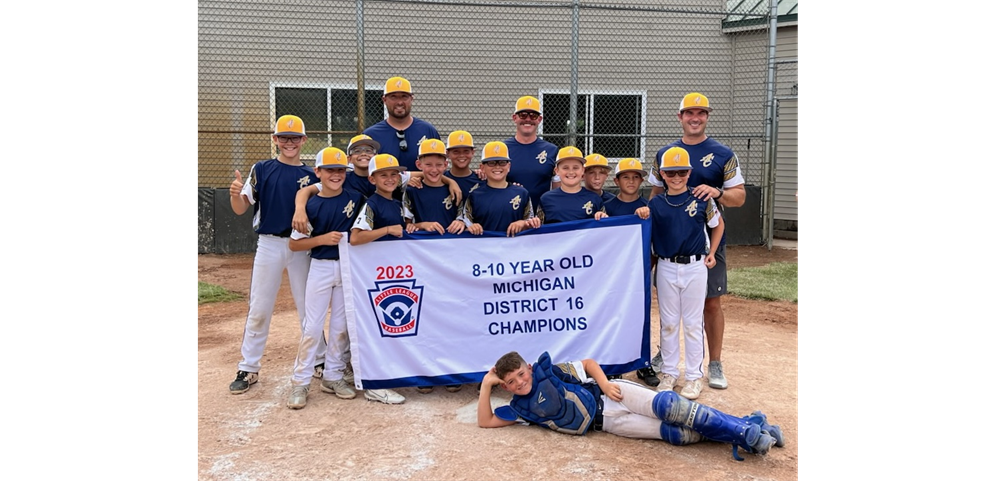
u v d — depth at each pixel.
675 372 4.66
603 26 12.09
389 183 4.43
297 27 11.28
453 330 4.61
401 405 4.41
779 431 3.65
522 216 4.82
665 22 12.29
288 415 4.20
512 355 3.88
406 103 5.25
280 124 4.54
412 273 4.55
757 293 8.13
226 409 4.29
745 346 5.96
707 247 4.57
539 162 5.34
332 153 4.32
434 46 11.59
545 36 11.87
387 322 4.52
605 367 4.69
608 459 3.52
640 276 4.69
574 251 4.70
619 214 4.91
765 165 11.66
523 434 3.88
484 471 3.36
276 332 6.44
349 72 11.48
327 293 4.46
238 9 11.13
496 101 11.87
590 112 12.20
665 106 12.47
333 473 3.35
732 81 12.61
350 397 4.52
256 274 4.61
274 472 3.35
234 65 11.23
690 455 3.59
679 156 4.50
